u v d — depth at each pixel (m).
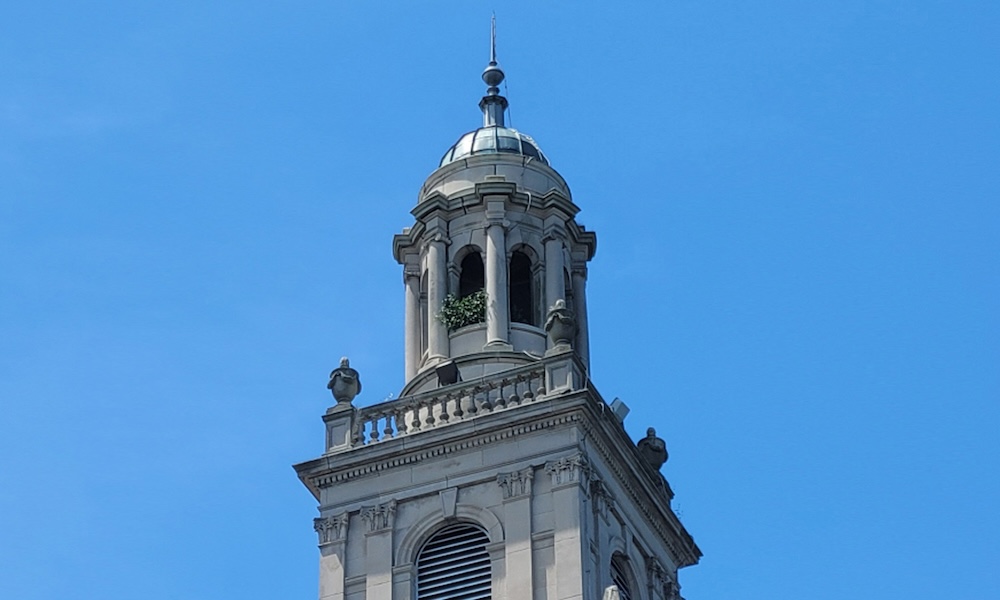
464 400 103.50
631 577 102.75
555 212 111.50
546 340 108.00
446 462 101.69
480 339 107.25
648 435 110.44
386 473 102.50
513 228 110.75
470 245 110.38
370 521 101.38
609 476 102.75
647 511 106.06
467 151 114.38
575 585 95.94
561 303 104.56
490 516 99.50
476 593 98.25
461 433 101.62
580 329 111.44
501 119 117.44
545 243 110.88
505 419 101.06
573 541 97.25
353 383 106.06
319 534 101.88
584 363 110.75
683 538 108.44
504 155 113.19
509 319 107.88
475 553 99.31
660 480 108.06
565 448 99.88
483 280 110.38
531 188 112.69
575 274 112.75
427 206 111.31
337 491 102.75
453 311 108.06
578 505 98.25
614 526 102.25
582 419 100.44
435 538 100.44
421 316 110.56
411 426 103.75
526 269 111.25
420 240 112.12
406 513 101.19
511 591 97.12
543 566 97.25
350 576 100.38
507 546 98.31
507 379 103.00
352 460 102.88
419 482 101.62
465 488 100.75
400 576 99.50
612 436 102.56
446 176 113.56
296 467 103.50
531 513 98.88
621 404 107.19
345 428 104.38
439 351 107.38
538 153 115.25
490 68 118.56
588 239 113.44
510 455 100.62
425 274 110.81
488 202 110.62
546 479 99.56
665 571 106.56
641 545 104.62
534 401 101.25
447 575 99.25
